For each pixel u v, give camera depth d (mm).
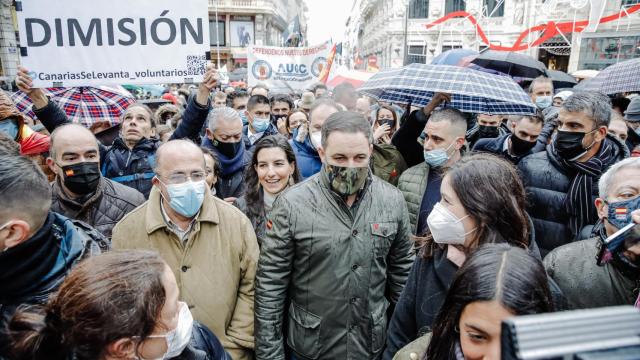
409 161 3330
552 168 2709
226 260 2182
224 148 3541
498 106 3123
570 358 469
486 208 1372
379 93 3693
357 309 2031
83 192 2395
